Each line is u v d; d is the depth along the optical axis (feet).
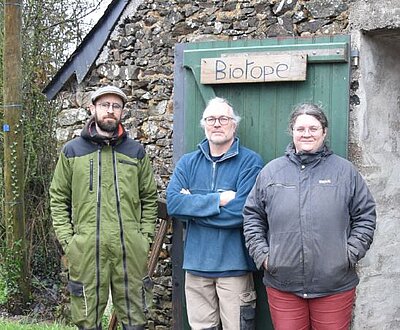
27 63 30.48
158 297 18.86
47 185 30.17
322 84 15.11
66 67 20.90
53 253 29.53
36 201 30.37
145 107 19.35
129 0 19.33
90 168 14.03
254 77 15.58
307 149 12.57
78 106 20.88
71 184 14.24
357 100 15.12
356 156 15.15
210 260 14.33
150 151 19.24
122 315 14.29
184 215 14.47
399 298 16.26
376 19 14.82
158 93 19.03
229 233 14.30
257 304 15.66
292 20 16.19
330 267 12.30
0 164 29.60
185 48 16.74
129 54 19.56
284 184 12.64
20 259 25.52
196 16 18.07
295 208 12.41
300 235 12.35
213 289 14.62
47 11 32.35
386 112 15.88
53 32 32.53
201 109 16.53
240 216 14.08
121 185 14.10
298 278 12.49
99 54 20.16
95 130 14.16
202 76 16.19
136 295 14.24
